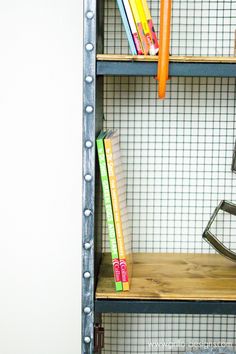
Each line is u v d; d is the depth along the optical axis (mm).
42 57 1542
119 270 1179
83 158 1132
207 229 1396
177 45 1468
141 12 1136
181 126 1501
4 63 1545
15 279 1633
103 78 1457
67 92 1553
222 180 1521
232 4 1453
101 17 1317
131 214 1530
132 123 1501
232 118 1499
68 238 1611
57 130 1568
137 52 1146
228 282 1262
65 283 1631
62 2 1522
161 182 1521
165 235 1538
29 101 1559
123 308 1170
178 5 1453
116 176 1163
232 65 1130
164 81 1115
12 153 1580
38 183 1591
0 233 1613
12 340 1658
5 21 1531
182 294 1169
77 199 1595
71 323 1647
